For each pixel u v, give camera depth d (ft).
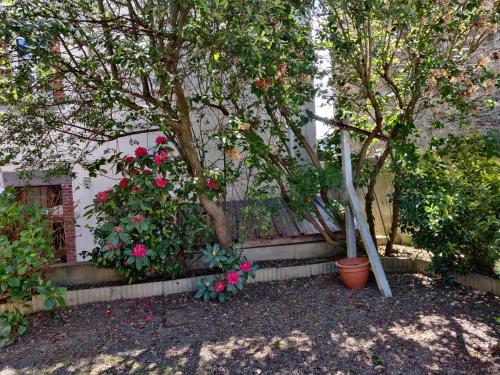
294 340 11.03
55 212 18.67
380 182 19.67
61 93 16.14
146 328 12.38
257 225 17.20
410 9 12.64
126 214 15.33
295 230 18.85
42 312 14.16
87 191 22.41
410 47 14.28
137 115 14.69
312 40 14.67
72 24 12.66
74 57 14.58
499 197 13.00
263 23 11.06
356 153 17.52
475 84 13.51
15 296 12.55
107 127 15.94
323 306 13.29
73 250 21.08
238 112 15.60
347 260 15.46
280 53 12.59
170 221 15.98
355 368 9.44
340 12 13.82
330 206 15.99
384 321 11.86
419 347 10.20
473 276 13.76
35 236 13.48
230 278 14.15
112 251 14.62
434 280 15.10
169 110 14.82
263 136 16.80
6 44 11.90
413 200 14.78
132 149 21.88
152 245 14.83
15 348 11.51
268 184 16.67
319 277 16.44
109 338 11.79
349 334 11.18
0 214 13.21
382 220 19.76
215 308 13.75
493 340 10.25
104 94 12.73
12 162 17.66
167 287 15.43
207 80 13.83
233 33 11.29
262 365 9.85
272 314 12.94
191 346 11.02
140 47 12.94
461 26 14.17
